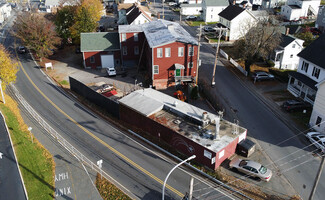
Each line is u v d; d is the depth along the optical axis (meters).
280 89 44.78
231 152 28.73
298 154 29.42
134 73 53.28
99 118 37.84
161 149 30.62
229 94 43.28
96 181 25.97
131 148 31.16
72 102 42.62
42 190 24.92
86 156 29.70
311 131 33.41
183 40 43.75
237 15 66.62
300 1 86.75
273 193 24.20
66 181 26.03
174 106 33.53
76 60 61.00
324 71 37.00
